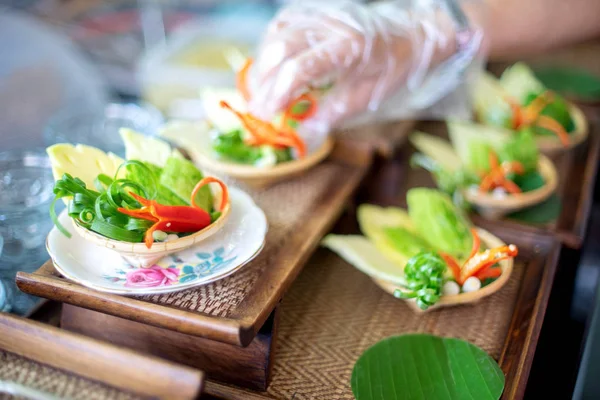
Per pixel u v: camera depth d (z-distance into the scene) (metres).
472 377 0.44
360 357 0.46
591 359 0.47
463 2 0.65
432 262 0.47
